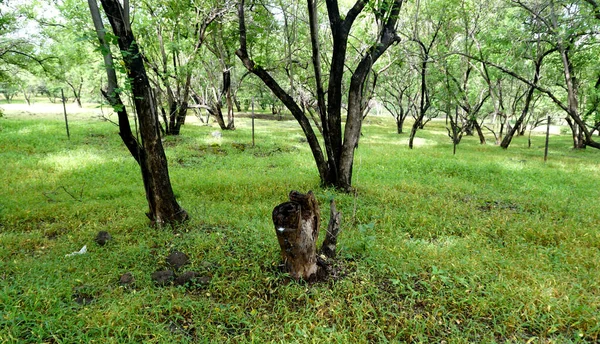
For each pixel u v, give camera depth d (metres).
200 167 10.67
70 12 13.64
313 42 7.20
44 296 3.41
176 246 4.86
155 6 14.52
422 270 4.23
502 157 14.21
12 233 5.26
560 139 24.83
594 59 14.71
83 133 15.66
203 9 14.72
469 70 19.28
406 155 13.71
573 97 11.35
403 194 7.56
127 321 3.13
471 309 3.55
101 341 2.88
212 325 3.19
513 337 3.17
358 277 4.02
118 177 9.11
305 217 3.77
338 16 7.32
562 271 4.28
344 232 5.33
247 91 36.03
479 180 9.82
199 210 6.30
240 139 16.44
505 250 4.92
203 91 25.23
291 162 11.65
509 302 3.57
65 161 10.55
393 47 13.46
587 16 9.93
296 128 24.70
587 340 3.18
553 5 10.73
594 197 7.87
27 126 17.11
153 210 5.58
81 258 4.38
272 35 13.33
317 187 8.05
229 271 4.19
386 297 3.72
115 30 4.81
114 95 4.93
